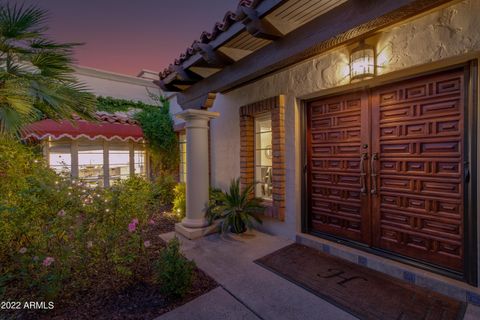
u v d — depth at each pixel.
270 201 6.21
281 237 5.75
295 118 5.34
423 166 3.73
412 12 2.57
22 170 4.70
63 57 4.89
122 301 3.35
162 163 10.88
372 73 3.84
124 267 3.80
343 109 4.75
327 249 4.82
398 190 4.02
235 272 4.15
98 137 8.84
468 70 3.24
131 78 11.48
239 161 6.93
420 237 3.79
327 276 3.95
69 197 4.26
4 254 3.87
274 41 3.88
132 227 3.84
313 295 3.46
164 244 5.53
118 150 10.21
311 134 5.35
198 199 6.17
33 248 3.57
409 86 3.84
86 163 9.44
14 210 3.64
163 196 9.61
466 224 3.31
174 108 11.20
